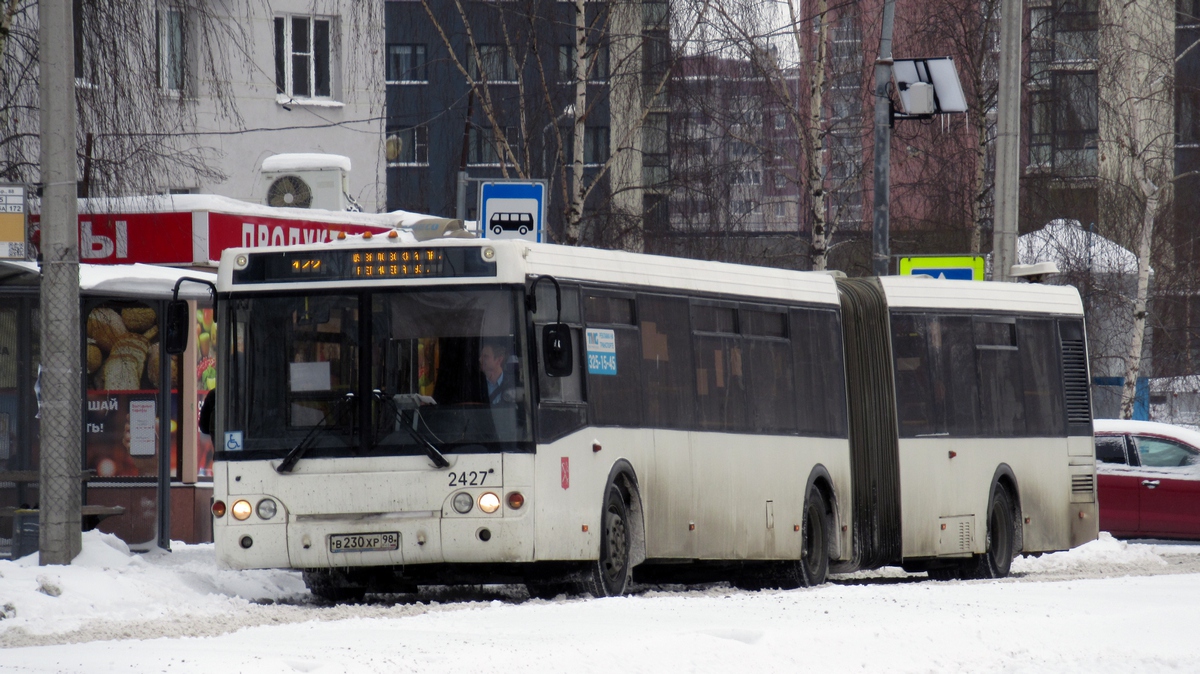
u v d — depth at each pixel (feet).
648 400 102.06
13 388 112.37
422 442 90.68
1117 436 172.76
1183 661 66.74
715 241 220.43
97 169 130.82
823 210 210.59
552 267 94.73
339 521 91.09
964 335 132.46
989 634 73.31
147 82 133.80
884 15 171.73
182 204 149.48
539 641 66.95
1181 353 284.61
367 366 91.91
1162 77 250.98
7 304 112.37
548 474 91.56
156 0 137.90
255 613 84.89
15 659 61.87
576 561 96.07
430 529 90.22
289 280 93.56
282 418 92.58
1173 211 284.20
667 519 103.04
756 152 221.87
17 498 111.24
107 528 119.85
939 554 127.95
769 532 113.29
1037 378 139.44
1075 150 251.19
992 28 236.63
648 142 216.95
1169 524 169.37
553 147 211.00
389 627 72.95
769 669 61.21
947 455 129.29
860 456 124.67
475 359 91.35
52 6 100.32
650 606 83.30
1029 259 250.98
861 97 234.99
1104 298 271.69
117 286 112.88
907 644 68.80
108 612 83.92
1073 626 78.23
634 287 102.17
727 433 109.50
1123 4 246.06
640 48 199.62
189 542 135.95
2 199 98.27
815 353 120.67
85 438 114.32
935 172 241.14
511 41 203.72
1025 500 136.77
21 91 129.08
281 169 189.57
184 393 135.85
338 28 257.75
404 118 368.07
